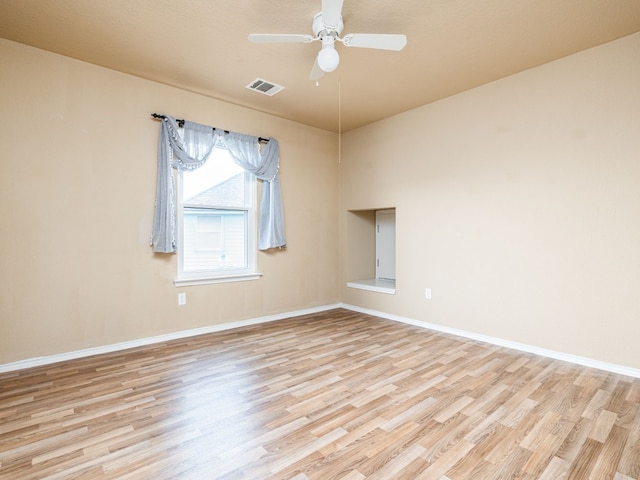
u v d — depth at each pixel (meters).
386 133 4.45
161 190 3.42
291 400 2.26
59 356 2.93
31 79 2.81
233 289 4.01
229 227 4.05
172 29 2.54
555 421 1.99
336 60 2.17
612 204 2.70
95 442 1.80
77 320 3.03
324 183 4.95
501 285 3.35
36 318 2.84
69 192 2.99
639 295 2.59
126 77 3.27
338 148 5.13
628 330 2.63
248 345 3.36
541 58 2.94
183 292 3.63
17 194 2.76
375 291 4.63
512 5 2.26
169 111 3.52
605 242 2.73
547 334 3.05
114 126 3.21
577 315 2.88
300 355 3.09
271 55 2.91
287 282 4.52
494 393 2.34
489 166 3.42
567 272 2.93
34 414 2.08
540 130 3.07
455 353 3.12
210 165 3.88
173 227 3.49
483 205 3.47
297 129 4.62
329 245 5.02
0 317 2.70
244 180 4.17
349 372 2.70
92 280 3.10
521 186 3.20
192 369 2.77
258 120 4.21
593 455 1.69
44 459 1.66
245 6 2.27
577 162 2.86
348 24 2.46
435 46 2.75
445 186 3.80
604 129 2.72
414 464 1.63
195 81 3.41
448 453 1.71
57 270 2.94
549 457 1.68
